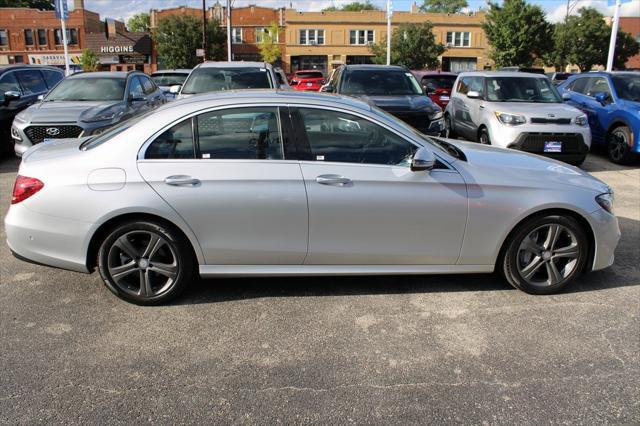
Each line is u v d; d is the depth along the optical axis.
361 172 3.75
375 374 3.05
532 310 3.84
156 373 3.05
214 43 52.09
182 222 3.67
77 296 4.06
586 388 2.92
